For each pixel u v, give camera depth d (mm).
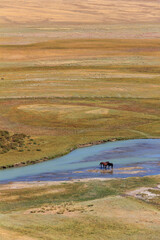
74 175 49219
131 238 29734
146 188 42781
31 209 36375
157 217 34312
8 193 41875
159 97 100500
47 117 81312
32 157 57906
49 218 33656
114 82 117688
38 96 100188
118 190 42156
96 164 54438
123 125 76500
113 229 31391
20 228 30891
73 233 30375
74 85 113188
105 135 70312
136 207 36688
